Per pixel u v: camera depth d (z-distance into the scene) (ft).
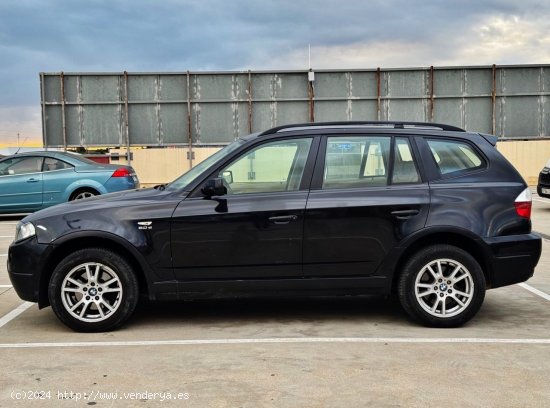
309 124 17.99
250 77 69.72
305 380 13.05
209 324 17.78
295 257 16.80
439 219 16.83
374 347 15.37
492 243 16.85
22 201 41.52
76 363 14.26
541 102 69.97
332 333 16.71
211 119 70.23
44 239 16.66
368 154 17.42
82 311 16.78
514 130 70.18
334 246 16.81
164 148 70.33
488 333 16.62
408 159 17.43
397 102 69.92
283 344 15.67
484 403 11.82
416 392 12.37
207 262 16.75
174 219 16.66
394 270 16.99
